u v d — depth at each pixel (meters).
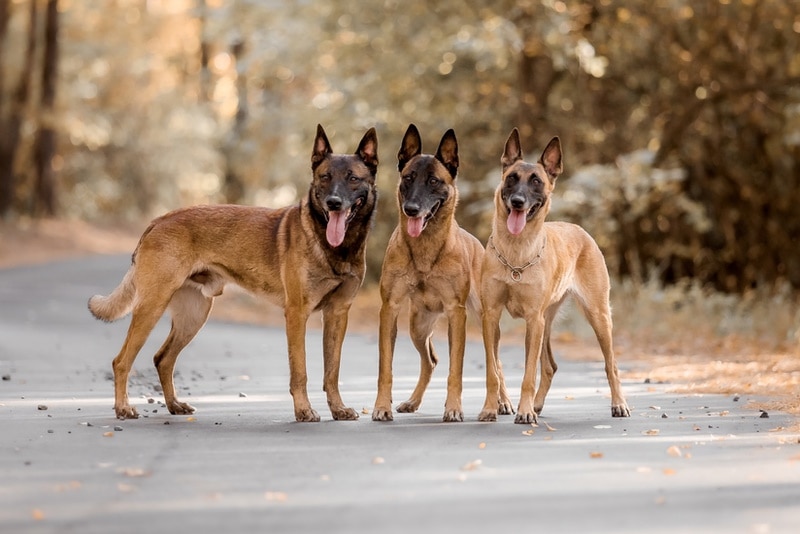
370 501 6.79
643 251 26.22
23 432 9.70
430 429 9.96
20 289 31.67
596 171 23.19
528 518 6.34
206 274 11.30
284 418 10.84
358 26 26.61
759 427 9.96
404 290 10.77
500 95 26.86
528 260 10.60
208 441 9.21
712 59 25.67
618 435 9.52
